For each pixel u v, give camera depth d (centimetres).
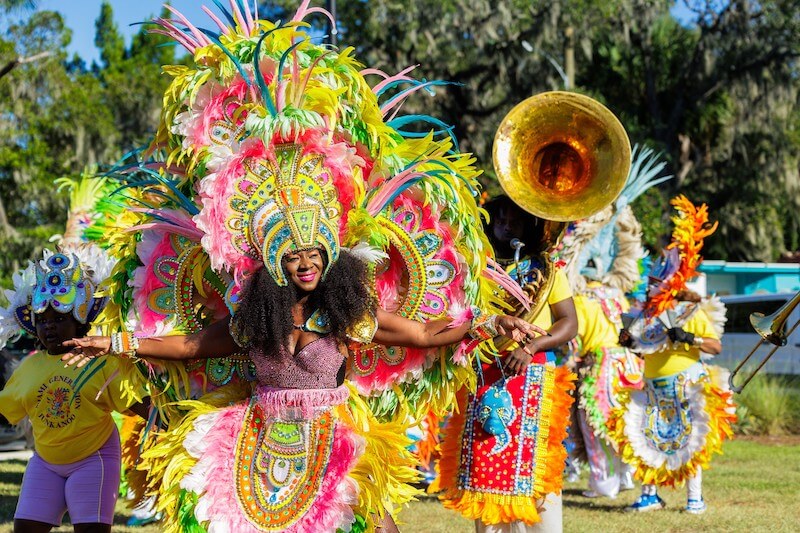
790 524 689
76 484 488
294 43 431
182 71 434
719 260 3322
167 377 435
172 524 411
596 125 532
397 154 445
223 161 415
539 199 526
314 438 407
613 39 2809
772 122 2864
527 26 2420
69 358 402
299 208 404
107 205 708
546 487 499
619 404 783
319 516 405
